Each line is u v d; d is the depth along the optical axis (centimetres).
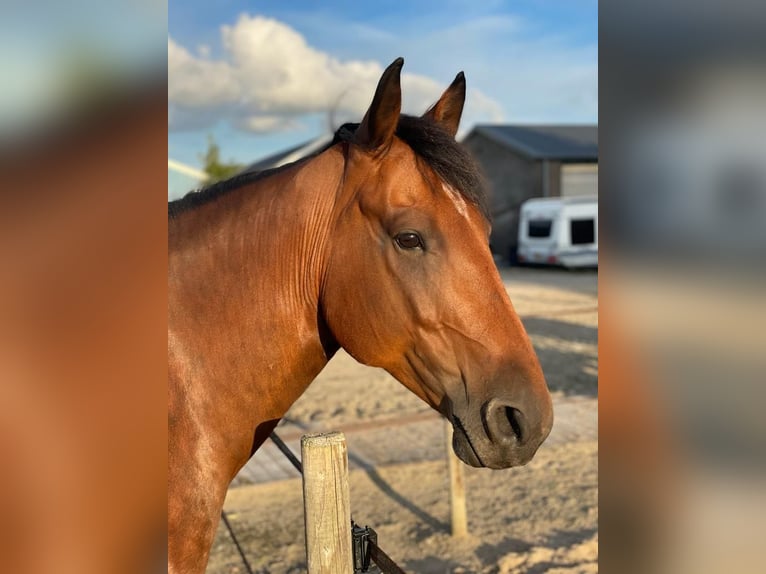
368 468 518
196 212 186
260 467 527
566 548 391
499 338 163
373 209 170
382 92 161
